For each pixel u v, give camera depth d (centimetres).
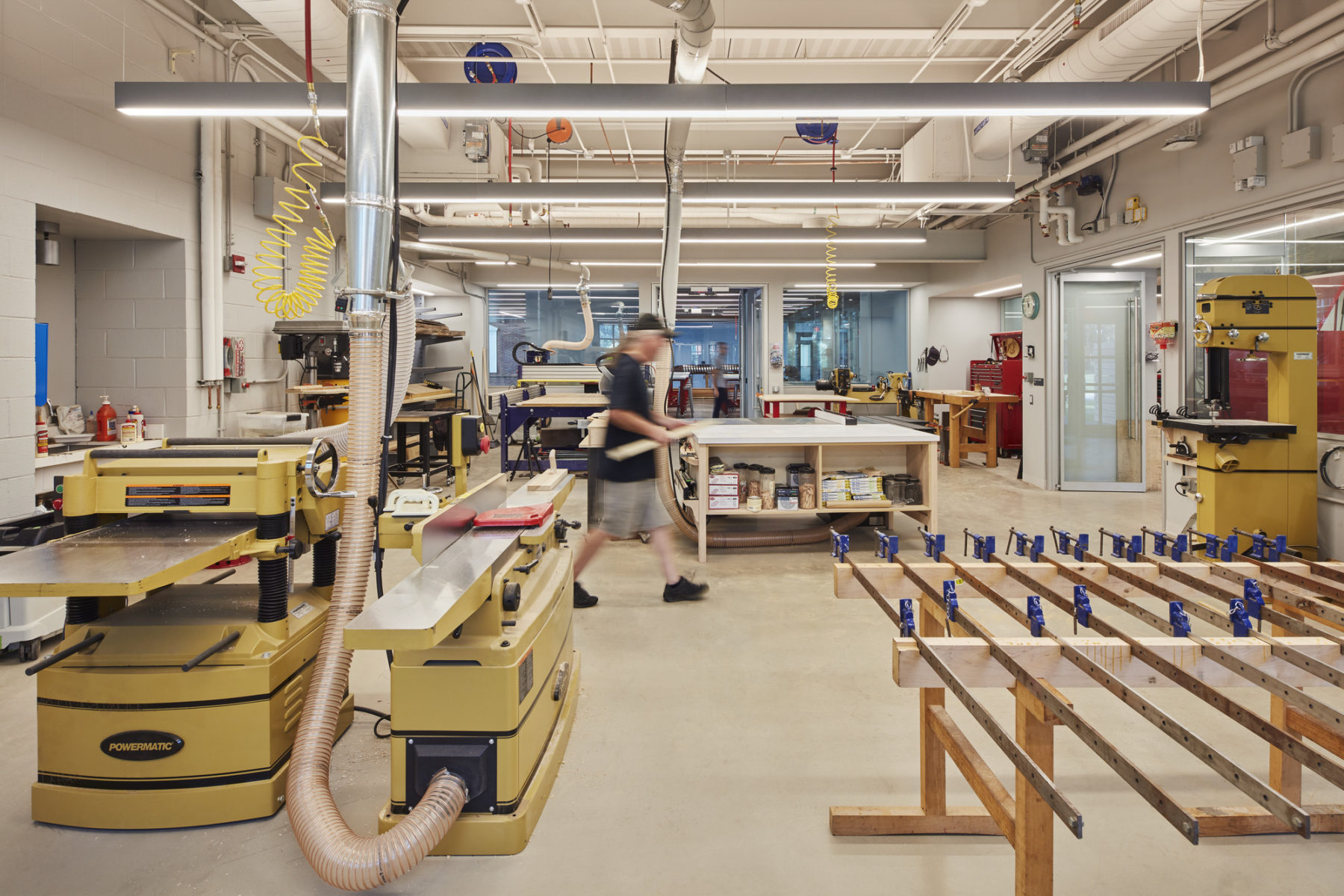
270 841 197
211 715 203
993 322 1209
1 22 398
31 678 303
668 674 308
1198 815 199
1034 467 825
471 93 392
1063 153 699
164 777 202
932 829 199
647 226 988
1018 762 127
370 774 231
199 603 233
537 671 212
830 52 616
